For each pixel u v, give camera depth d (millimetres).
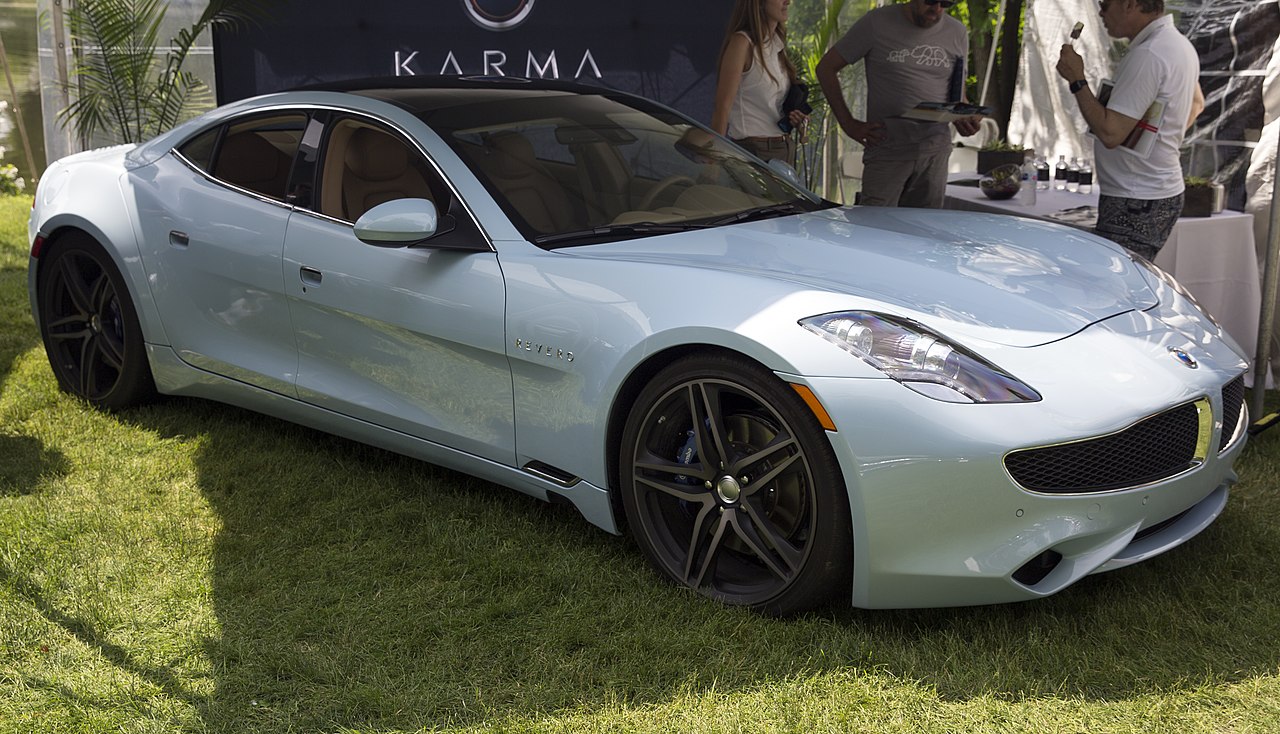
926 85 5453
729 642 2648
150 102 7445
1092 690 2434
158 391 4281
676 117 3973
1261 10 4852
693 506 2939
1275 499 3461
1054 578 2559
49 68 7410
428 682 2533
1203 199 4824
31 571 3053
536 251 3094
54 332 4520
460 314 3146
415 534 3271
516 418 3123
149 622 2801
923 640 2619
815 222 3389
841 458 2510
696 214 3389
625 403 2924
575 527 3285
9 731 2355
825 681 2480
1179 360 2715
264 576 3039
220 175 3914
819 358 2541
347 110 3639
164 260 3982
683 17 7812
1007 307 2746
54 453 3947
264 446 3990
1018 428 2434
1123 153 4434
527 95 3814
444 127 3469
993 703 2393
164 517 3414
